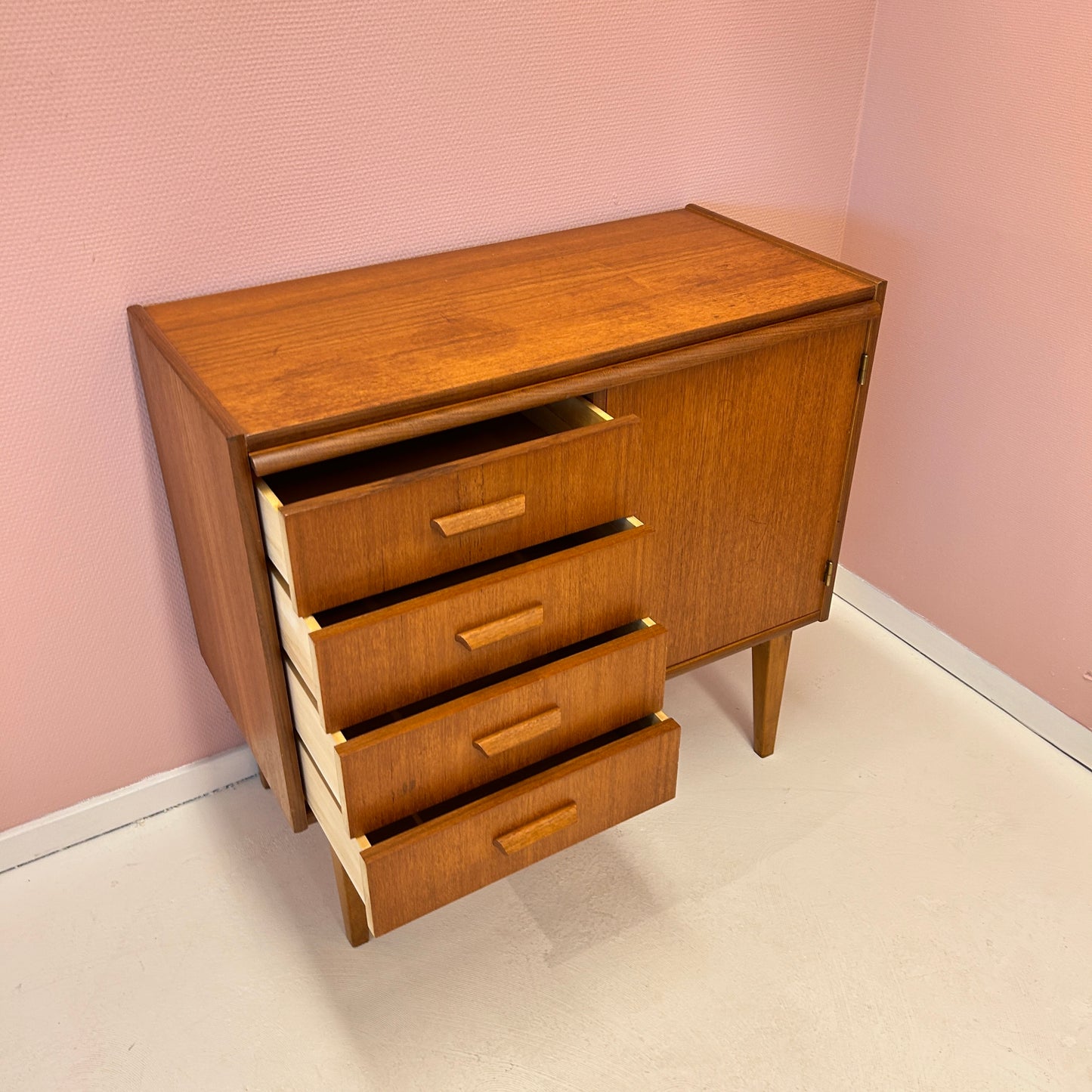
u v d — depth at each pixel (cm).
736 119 171
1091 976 148
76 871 162
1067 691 182
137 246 132
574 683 122
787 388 143
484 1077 135
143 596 155
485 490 114
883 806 174
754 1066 136
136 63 122
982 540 189
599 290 141
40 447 137
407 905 120
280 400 113
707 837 168
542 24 145
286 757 130
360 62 135
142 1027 141
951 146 171
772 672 174
